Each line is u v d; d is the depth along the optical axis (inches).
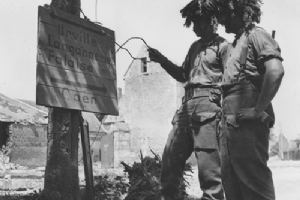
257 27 141.0
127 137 1856.5
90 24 296.8
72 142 301.4
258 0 146.2
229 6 146.5
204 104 198.4
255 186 132.6
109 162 1804.9
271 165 1238.3
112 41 316.2
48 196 292.2
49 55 263.4
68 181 295.6
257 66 137.4
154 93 2082.9
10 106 1450.5
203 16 201.5
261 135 134.0
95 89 296.2
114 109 311.1
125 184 341.7
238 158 134.0
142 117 2097.7
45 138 1461.6
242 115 133.2
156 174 284.0
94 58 298.4
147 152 1963.6
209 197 194.4
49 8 266.8
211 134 195.3
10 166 1273.4
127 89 2181.3
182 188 269.7
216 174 194.9
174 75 222.7
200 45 210.4
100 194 331.3
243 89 137.3
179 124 205.8
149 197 267.3
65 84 272.7
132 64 2177.7
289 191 524.7
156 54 222.7
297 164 1234.0
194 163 1209.4
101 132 1825.8
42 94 255.8
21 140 1389.0
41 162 1435.8
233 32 149.1
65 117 298.2
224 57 199.5
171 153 206.5
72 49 280.8
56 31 270.2
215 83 201.0
